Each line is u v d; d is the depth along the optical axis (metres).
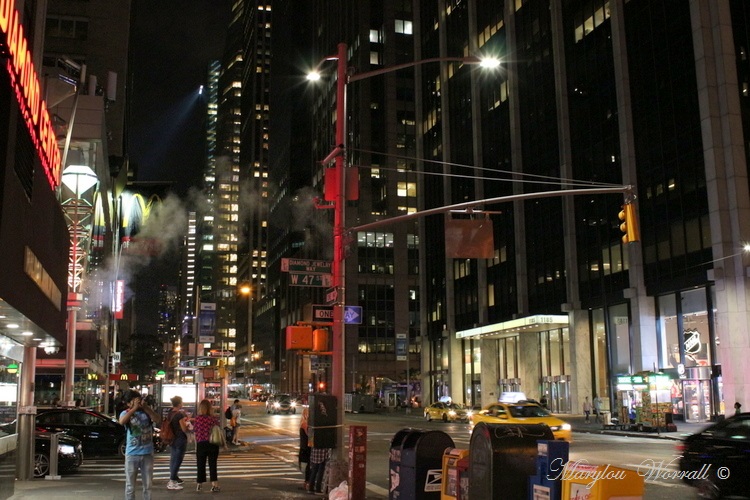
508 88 65.25
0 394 13.84
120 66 75.56
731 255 39.56
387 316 109.62
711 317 41.09
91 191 43.94
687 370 42.94
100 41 75.06
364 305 109.00
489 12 70.19
